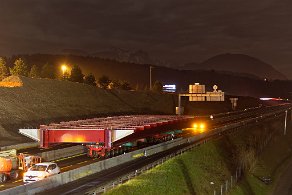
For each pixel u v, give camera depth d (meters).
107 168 45.56
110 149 50.94
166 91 184.12
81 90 119.44
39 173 36.41
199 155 62.34
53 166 38.03
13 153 43.69
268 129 116.62
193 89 113.12
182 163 52.84
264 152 93.12
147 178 41.41
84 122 58.03
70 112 97.50
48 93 102.31
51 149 58.59
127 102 135.62
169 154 57.38
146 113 132.75
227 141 81.69
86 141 49.25
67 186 36.19
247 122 114.31
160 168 46.56
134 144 57.16
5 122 72.44
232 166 70.12
